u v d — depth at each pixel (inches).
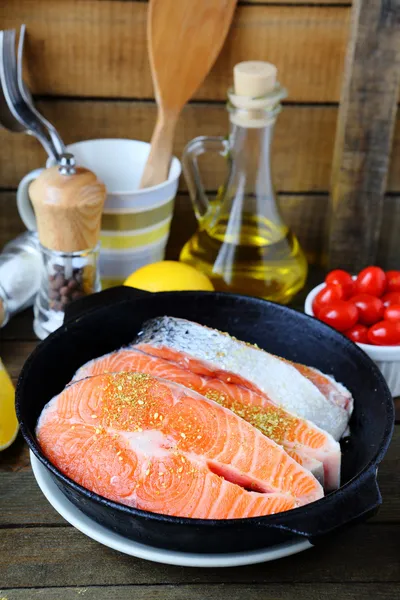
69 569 30.5
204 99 39.8
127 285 36.9
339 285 36.2
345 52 38.7
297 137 40.6
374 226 41.1
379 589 30.3
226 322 35.2
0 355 37.3
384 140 39.3
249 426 30.4
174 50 37.3
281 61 39.0
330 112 40.1
